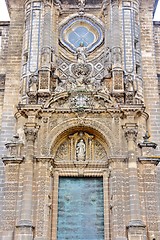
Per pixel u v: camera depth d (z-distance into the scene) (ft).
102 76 107.14
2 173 98.37
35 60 105.70
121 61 104.63
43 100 98.84
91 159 97.96
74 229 92.58
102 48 111.55
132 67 104.83
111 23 110.11
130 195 88.69
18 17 118.52
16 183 91.45
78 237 91.86
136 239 84.53
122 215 88.22
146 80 109.50
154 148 95.30
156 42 119.34
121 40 108.17
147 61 111.96
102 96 98.63
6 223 88.12
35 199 89.92
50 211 91.30
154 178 91.56
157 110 105.60
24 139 96.22
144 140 95.45
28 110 96.32
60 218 93.45
